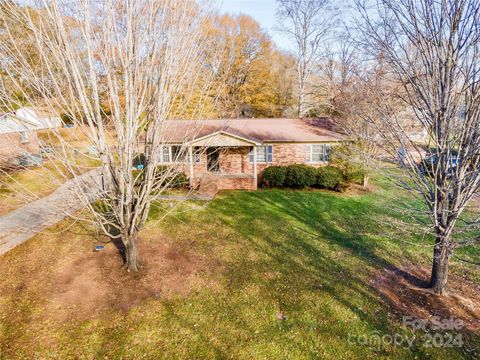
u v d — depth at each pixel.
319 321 6.00
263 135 17.73
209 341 5.50
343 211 12.72
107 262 8.18
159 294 6.85
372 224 11.23
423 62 5.69
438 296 6.79
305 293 6.91
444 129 5.65
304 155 17.66
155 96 6.53
